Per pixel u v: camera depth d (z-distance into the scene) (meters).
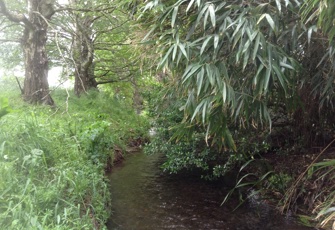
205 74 2.99
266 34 3.04
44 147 3.77
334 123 4.55
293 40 3.00
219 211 4.30
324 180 3.95
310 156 4.67
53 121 5.61
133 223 3.92
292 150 5.04
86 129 5.89
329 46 2.90
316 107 4.26
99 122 6.76
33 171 3.20
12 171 2.97
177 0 3.21
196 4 3.01
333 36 2.65
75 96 10.14
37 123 4.10
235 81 3.20
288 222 3.84
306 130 4.80
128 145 8.92
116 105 11.42
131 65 9.53
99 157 5.79
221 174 5.40
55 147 4.07
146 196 4.92
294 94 3.40
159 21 3.32
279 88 3.36
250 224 3.86
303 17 2.68
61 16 8.66
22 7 8.21
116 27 8.30
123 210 4.34
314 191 4.02
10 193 2.76
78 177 3.66
